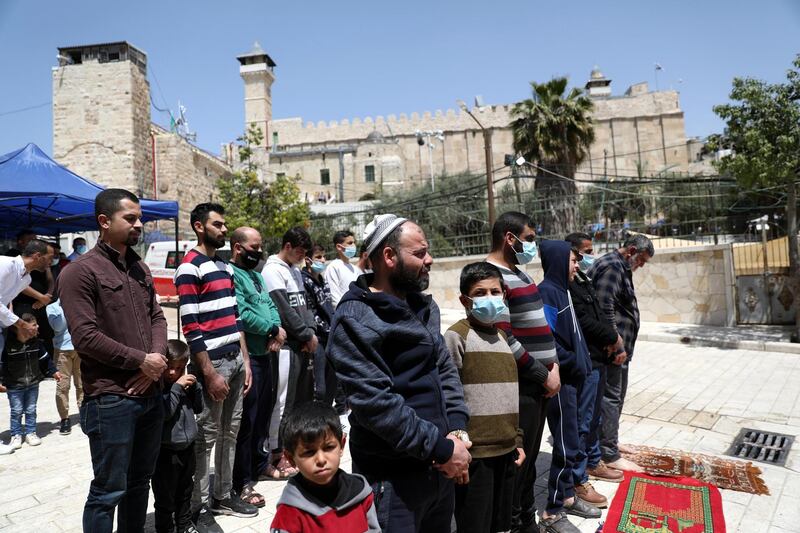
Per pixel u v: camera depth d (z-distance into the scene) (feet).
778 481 14.46
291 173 192.44
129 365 9.07
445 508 7.66
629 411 21.66
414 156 199.00
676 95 191.72
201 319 12.30
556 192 65.21
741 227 51.13
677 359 32.40
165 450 10.82
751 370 28.76
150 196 105.60
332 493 6.89
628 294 15.35
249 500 13.26
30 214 26.81
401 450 6.61
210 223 12.66
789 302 40.70
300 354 16.16
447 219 65.05
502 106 197.36
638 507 12.73
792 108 31.89
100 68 101.76
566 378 11.91
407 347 7.20
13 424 18.17
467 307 9.40
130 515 10.05
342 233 21.45
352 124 204.33
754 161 32.68
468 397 9.08
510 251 11.43
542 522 11.97
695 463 15.66
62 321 19.67
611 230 50.85
